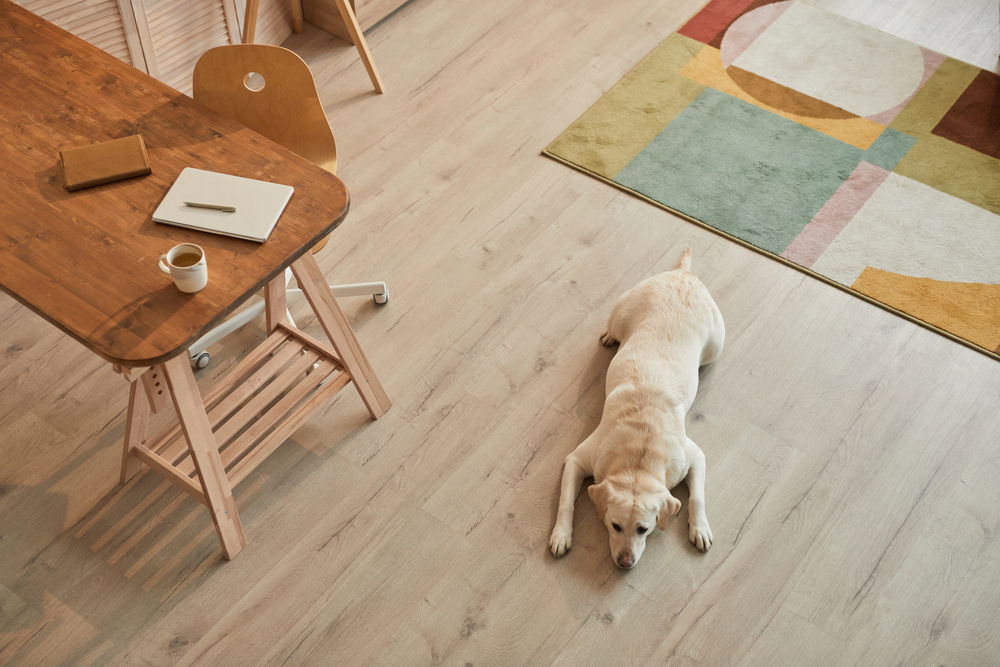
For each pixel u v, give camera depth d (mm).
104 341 1519
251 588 1972
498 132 3035
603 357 2410
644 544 1964
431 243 2689
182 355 1690
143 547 2031
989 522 2102
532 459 2201
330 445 2221
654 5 3561
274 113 2195
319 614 1937
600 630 1917
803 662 1876
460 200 2812
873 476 2182
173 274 1546
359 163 2918
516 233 2723
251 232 1675
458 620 1929
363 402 2311
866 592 1980
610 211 2795
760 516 2104
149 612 1929
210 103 2189
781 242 2705
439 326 2482
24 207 1729
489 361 2402
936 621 1937
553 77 3242
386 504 2115
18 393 2295
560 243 2697
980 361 2426
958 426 2283
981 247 2693
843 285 2590
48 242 1667
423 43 3373
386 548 2039
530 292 2566
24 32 2123
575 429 2260
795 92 3195
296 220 1722
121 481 2133
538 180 2881
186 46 2932
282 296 2209
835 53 3352
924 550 2051
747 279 2613
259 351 2191
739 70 3277
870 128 3068
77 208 1730
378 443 2229
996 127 3076
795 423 2281
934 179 2893
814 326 2498
